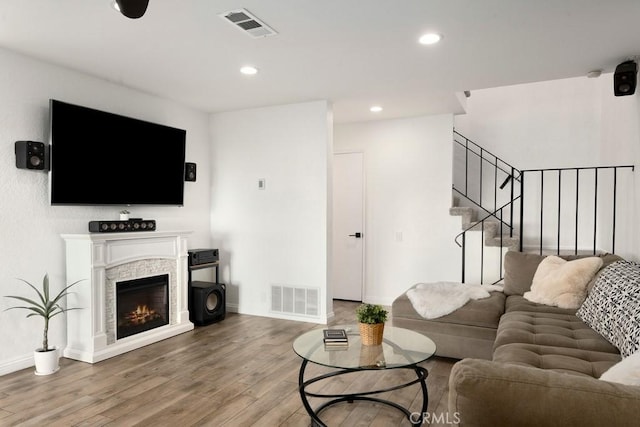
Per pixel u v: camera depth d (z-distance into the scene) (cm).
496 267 493
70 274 354
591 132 524
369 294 567
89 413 256
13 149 325
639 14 253
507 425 115
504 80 388
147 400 274
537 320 292
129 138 405
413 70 360
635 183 355
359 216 573
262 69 361
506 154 563
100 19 265
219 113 522
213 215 528
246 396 281
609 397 109
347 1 240
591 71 362
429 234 531
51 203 341
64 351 356
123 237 366
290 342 397
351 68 355
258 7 248
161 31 283
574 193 532
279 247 488
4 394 281
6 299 320
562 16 257
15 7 249
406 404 269
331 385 299
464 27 274
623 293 241
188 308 455
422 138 534
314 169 466
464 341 340
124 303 379
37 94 340
